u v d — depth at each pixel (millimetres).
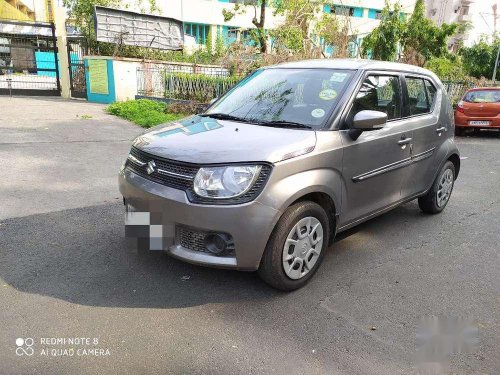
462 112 12914
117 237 4250
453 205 5961
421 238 4699
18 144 8000
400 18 19844
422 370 2627
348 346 2812
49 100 15773
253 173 3029
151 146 3395
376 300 3387
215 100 4680
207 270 3678
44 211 4859
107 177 6324
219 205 2988
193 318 3027
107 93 15727
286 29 15773
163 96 14648
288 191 3135
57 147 8008
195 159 3080
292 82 4230
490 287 3684
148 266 3699
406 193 4688
